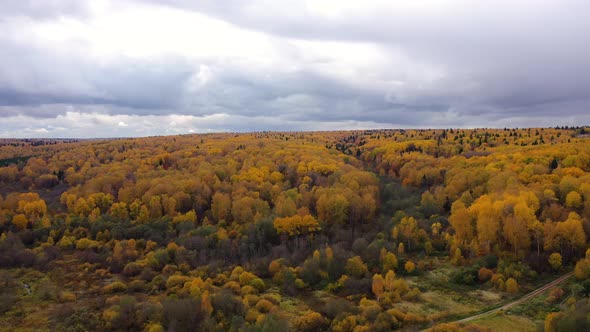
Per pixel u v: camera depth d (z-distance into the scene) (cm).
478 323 6388
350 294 8000
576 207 9931
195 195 13725
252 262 9775
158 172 16312
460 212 9631
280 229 11106
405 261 9200
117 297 7850
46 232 11388
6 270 9312
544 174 12262
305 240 10925
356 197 12331
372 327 6347
